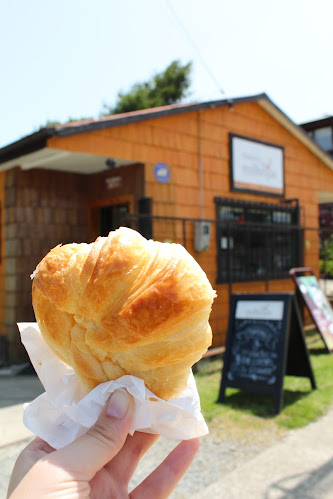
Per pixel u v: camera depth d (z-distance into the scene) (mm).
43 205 7762
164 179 7508
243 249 8961
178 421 1356
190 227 7883
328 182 11797
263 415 4637
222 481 3330
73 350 1323
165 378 1294
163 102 34781
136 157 7094
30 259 7543
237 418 4555
